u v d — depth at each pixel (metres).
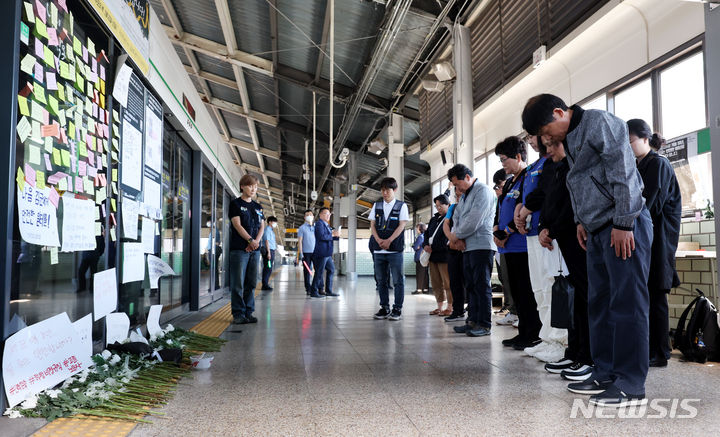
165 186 4.34
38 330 1.87
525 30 6.01
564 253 2.48
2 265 1.68
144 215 3.46
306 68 9.02
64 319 2.07
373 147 10.92
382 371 2.57
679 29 3.94
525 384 2.29
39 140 1.93
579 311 2.46
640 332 1.94
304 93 10.13
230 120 13.73
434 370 2.59
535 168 2.96
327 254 7.60
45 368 1.91
